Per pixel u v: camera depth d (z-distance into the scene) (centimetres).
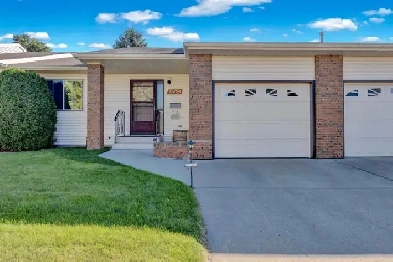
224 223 441
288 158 994
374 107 1009
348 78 998
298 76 994
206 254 347
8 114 1136
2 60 1324
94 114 1178
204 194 588
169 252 330
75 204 488
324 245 373
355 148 1009
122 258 317
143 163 891
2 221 414
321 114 990
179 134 1391
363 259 340
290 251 357
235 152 996
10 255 320
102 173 730
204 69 976
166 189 594
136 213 449
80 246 339
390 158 980
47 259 314
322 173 774
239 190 618
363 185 658
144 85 1398
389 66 1004
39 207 471
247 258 340
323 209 503
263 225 434
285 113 1002
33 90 1179
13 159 930
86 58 1115
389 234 405
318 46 924
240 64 987
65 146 1350
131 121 1388
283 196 578
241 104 998
